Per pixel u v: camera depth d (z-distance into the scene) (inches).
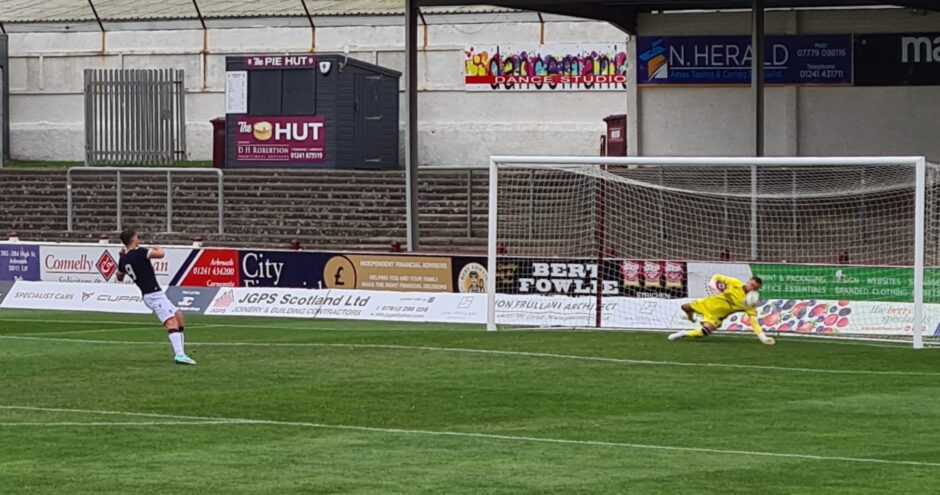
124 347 835.4
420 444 537.6
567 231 1112.2
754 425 579.2
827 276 890.1
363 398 646.5
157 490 456.8
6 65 1974.7
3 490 455.8
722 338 876.0
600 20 1362.0
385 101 1736.0
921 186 837.8
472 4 1211.9
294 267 1034.1
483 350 816.3
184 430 566.3
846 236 1100.5
